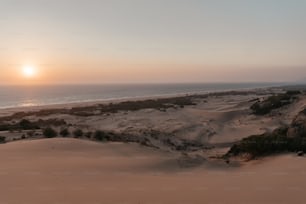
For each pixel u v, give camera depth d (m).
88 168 16.17
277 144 22.39
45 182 13.43
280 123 46.62
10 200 11.11
